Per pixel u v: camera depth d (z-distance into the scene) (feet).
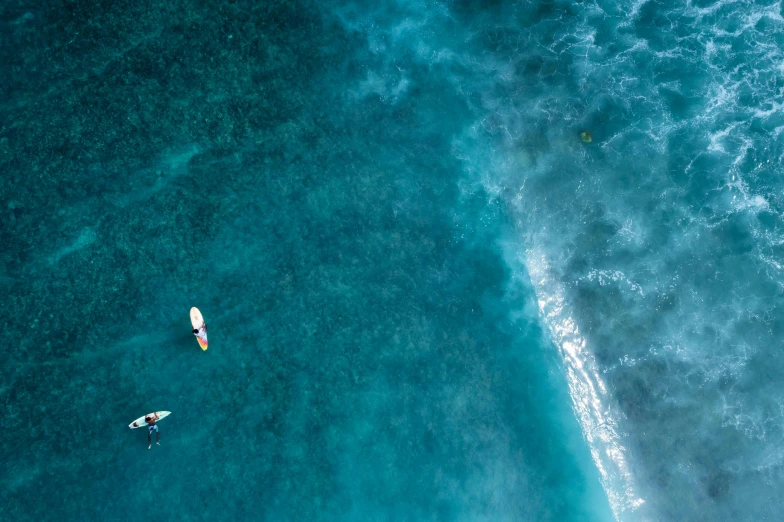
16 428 94.63
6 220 99.91
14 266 98.89
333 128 114.01
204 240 104.99
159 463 96.68
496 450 106.11
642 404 111.86
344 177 112.27
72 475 94.68
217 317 102.47
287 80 113.80
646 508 107.34
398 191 113.91
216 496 96.89
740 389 112.68
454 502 102.68
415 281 110.73
